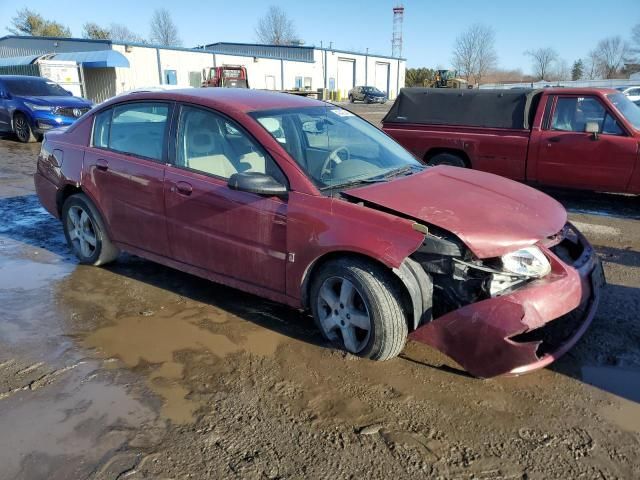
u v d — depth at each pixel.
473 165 8.21
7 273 4.84
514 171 7.85
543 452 2.54
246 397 2.98
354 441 2.62
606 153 7.01
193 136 3.94
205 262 3.93
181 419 2.79
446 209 3.19
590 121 7.19
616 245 5.71
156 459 2.51
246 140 3.67
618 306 4.09
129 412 2.85
